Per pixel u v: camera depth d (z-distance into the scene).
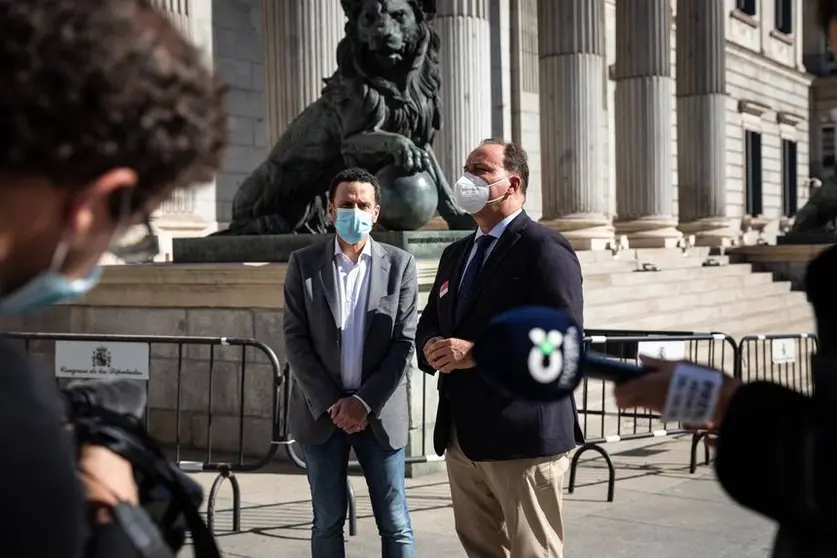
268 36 12.61
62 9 1.08
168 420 8.20
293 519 6.01
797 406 1.60
